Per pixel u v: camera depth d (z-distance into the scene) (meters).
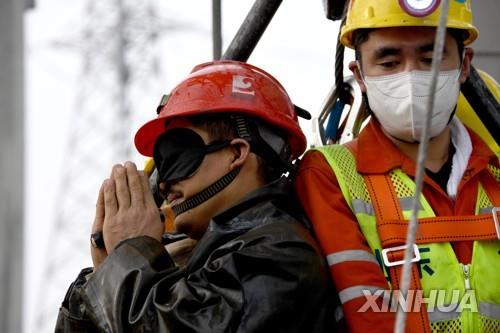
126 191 3.87
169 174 3.86
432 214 3.73
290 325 3.56
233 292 3.53
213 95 3.87
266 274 3.56
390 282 3.67
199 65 4.03
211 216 3.85
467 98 4.11
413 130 3.75
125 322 3.59
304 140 3.99
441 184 3.84
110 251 3.80
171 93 3.97
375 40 3.78
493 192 3.83
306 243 3.63
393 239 3.69
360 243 3.70
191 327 3.47
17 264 2.89
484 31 5.48
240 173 3.84
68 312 3.86
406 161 3.82
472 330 3.65
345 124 4.66
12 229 2.89
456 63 3.79
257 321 3.49
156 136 4.11
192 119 3.87
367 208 3.76
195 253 3.72
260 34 4.51
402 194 3.78
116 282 3.63
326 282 3.67
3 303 2.87
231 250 3.63
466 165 3.84
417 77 3.73
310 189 3.83
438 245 3.70
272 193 3.80
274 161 3.89
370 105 3.85
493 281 3.69
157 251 3.71
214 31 5.11
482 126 4.21
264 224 3.71
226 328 3.47
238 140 3.83
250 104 3.87
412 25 3.72
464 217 3.74
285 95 4.01
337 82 4.62
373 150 3.86
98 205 3.92
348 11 3.93
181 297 3.52
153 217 3.84
